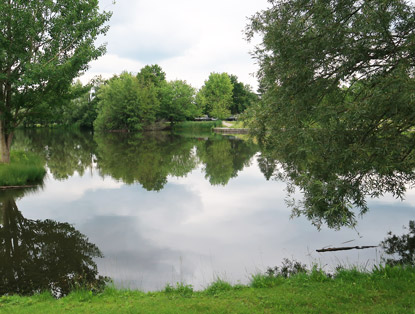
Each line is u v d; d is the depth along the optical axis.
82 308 5.46
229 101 96.56
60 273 7.66
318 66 6.30
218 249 8.96
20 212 12.86
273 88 7.55
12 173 17.44
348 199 5.91
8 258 8.62
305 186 6.40
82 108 86.88
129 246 9.34
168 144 44.00
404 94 4.60
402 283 5.70
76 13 19.02
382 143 5.34
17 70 18.47
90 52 18.72
